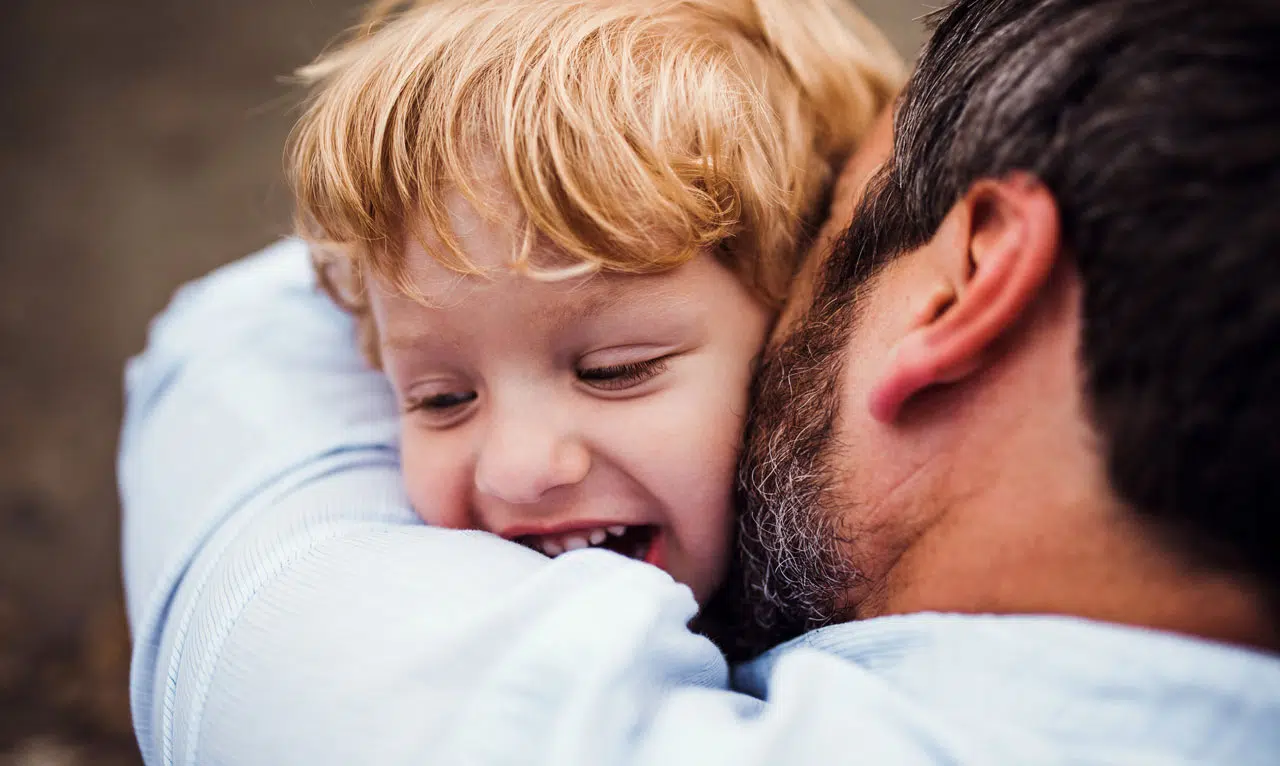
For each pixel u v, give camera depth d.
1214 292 0.58
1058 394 0.68
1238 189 0.57
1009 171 0.69
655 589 0.76
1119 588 0.67
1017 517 0.71
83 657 2.44
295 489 1.00
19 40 3.75
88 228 3.28
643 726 0.71
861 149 1.02
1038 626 0.68
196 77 3.63
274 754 0.74
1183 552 0.64
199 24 3.78
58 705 2.36
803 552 0.87
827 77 1.17
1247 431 0.58
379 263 0.94
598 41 0.97
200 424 1.16
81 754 2.28
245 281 1.40
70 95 3.60
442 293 0.91
